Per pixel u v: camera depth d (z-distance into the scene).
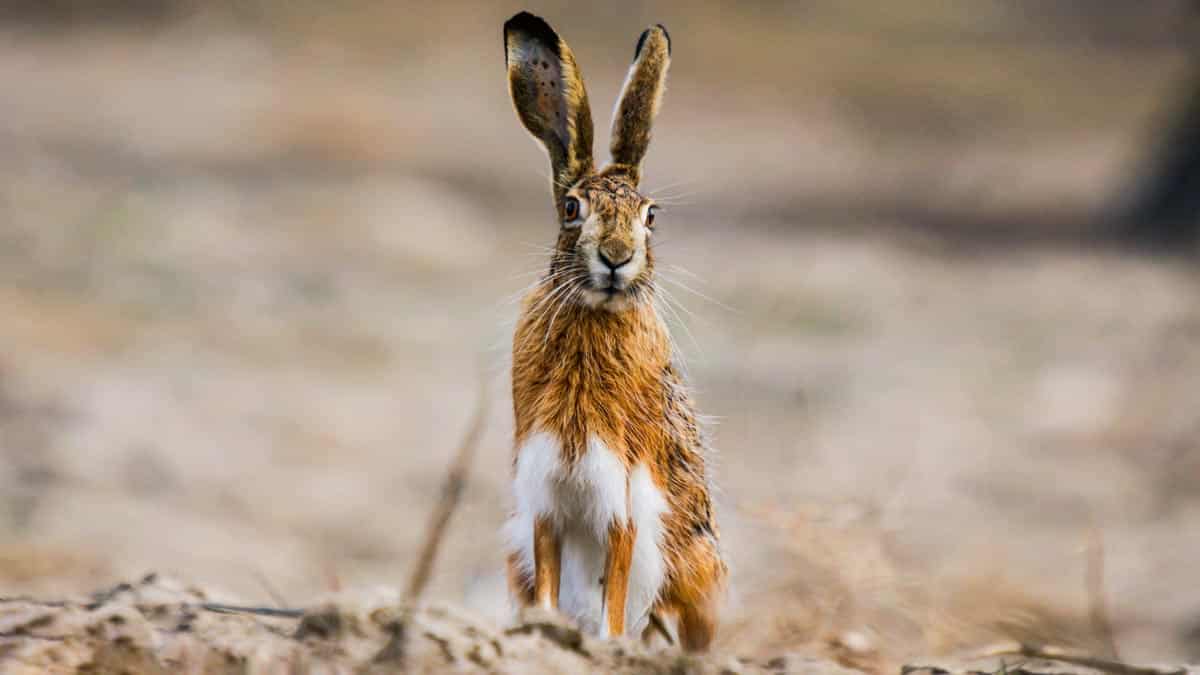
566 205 6.36
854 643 7.66
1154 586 11.33
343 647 5.23
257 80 37.22
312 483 13.53
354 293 21.62
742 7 53.12
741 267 24.98
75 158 28.45
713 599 6.50
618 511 6.08
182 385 16.08
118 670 5.22
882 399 16.95
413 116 36.28
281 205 26.17
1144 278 26.27
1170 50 57.22
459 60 42.53
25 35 39.47
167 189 26.69
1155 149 32.78
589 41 45.53
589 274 6.10
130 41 39.88
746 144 39.06
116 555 11.05
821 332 20.70
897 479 12.88
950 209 33.97
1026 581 10.79
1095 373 18.95
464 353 18.97
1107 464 15.02
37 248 21.25
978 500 13.41
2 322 17.56
